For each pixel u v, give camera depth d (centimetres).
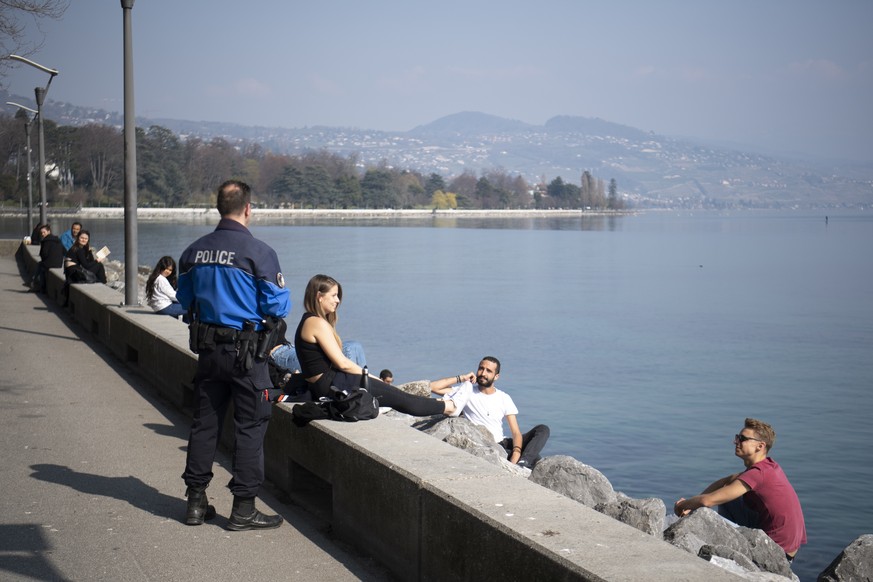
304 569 534
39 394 1073
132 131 1528
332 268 8131
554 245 13975
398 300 5503
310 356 678
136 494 676
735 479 855
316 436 622
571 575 379
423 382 1205
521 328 4284
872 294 6519
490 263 9425
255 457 602
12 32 1989
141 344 1174
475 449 812
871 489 1697
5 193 18250
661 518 706
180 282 609
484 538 436
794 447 2067
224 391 609
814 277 8112
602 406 2455
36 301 2317
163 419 938
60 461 766
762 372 3167
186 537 586
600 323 4588
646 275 8169
